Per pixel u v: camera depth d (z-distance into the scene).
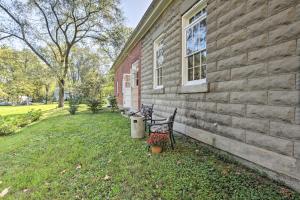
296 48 2.21
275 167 2.45
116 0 17.88
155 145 3.79
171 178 2.68
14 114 16.33
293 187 2.24
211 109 3.79
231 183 2.48
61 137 5.89
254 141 2.77
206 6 4.03
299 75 2.18
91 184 2.71
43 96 40.94
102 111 14.27
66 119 10.15
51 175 3.14
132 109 11.38
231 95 3.23
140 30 8.39
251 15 2.81
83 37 18.88
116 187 2.55
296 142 2.20
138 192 2.41
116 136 5.35
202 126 4.11
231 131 3.23
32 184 2.88
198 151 3.84
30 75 18.42
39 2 16.50
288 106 2.29
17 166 3.73
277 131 2.43
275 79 2.45
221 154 3.48
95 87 22.41
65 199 2.40
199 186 2.44
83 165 3.43
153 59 7.49
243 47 2.96
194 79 4.65
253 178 2.60
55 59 18.64
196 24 4.50
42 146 5.00
